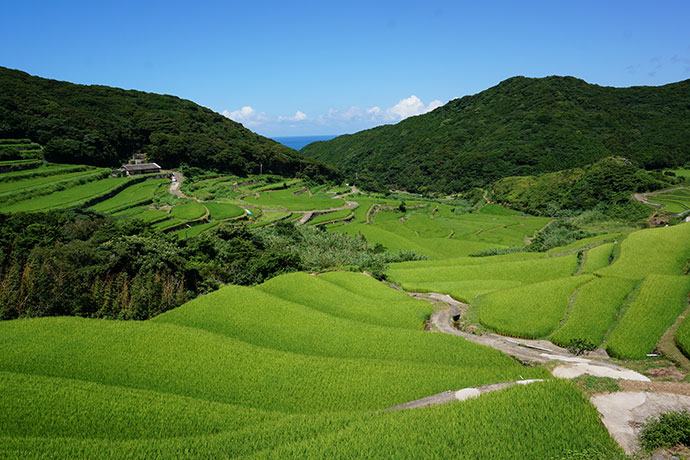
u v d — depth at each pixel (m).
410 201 167.75
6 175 95.25
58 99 157.38
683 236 55.69
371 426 17.08
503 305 38.75
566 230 97.56
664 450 14.50
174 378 24.61
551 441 15.27
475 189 187.88
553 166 181.62
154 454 16.33
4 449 16.36
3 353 26.36
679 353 25.11
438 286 50.59
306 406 22.02
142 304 39.31
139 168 134.75
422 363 27.25
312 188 180.12
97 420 19.41
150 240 47.41
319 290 45.06
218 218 98.50
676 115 195.50
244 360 26.81
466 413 17.33
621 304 35.38
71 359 26.09
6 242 45.09
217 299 39.31
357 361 26.75
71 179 104.31
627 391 18.34
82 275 39.62
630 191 119.38
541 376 22.11
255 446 16.80
